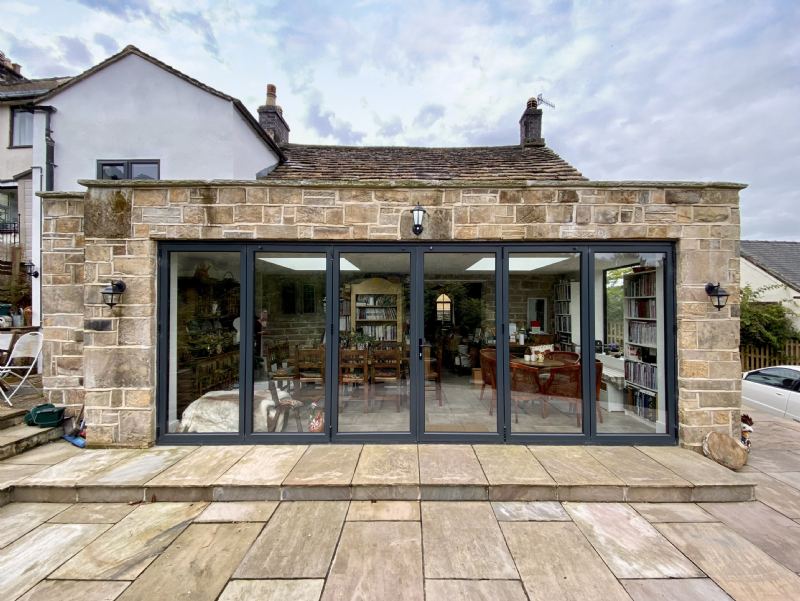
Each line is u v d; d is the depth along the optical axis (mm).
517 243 4445
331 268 4461
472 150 9070
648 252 4398
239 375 4414
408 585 2404
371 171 7141
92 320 4250
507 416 4414
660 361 4477
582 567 2561
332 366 4430
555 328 4613
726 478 3488
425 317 4500
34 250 8102
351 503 3334
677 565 2582
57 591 2350
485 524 3037
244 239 4363
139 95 6730
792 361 9117
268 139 7250
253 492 3371
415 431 4391
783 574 2498
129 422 4238
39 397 5633
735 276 4242
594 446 4285
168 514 3162
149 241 4305
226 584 2408
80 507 3271
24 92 10750
